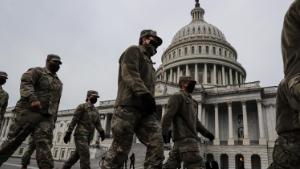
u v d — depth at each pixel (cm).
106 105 7106
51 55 763
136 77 404
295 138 279
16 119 641
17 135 630
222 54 8875
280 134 296
